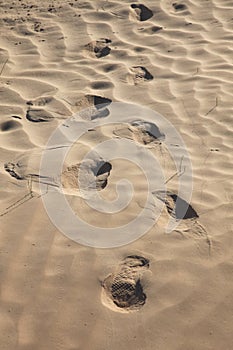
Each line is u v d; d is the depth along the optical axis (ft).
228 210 8.12
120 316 6.54
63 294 6.85
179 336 6.27
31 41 14.32
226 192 8.52
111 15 15.53
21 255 7.41
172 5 15.94
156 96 11.63
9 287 6.96
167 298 6.75
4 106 11.25
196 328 6.36
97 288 6.91
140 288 6.88
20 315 6.61
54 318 6.56
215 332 6.29
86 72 12.73
